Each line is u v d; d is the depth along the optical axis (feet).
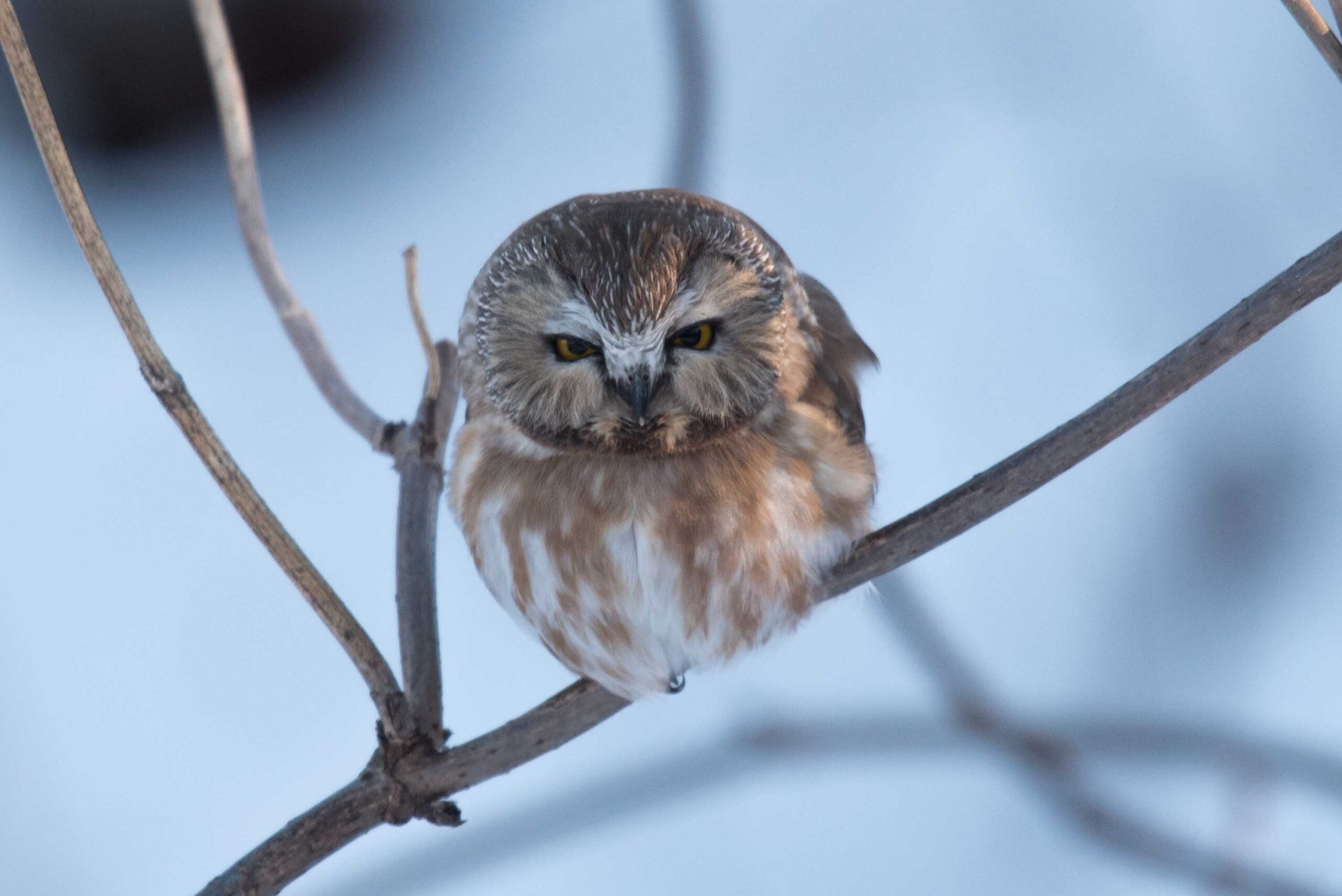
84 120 68.44
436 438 32.91
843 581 32.81
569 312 31.55
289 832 28.76
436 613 30.91
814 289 37.86
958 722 36.52
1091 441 28.19
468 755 29.48
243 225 34.32
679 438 32.53
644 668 33.94
